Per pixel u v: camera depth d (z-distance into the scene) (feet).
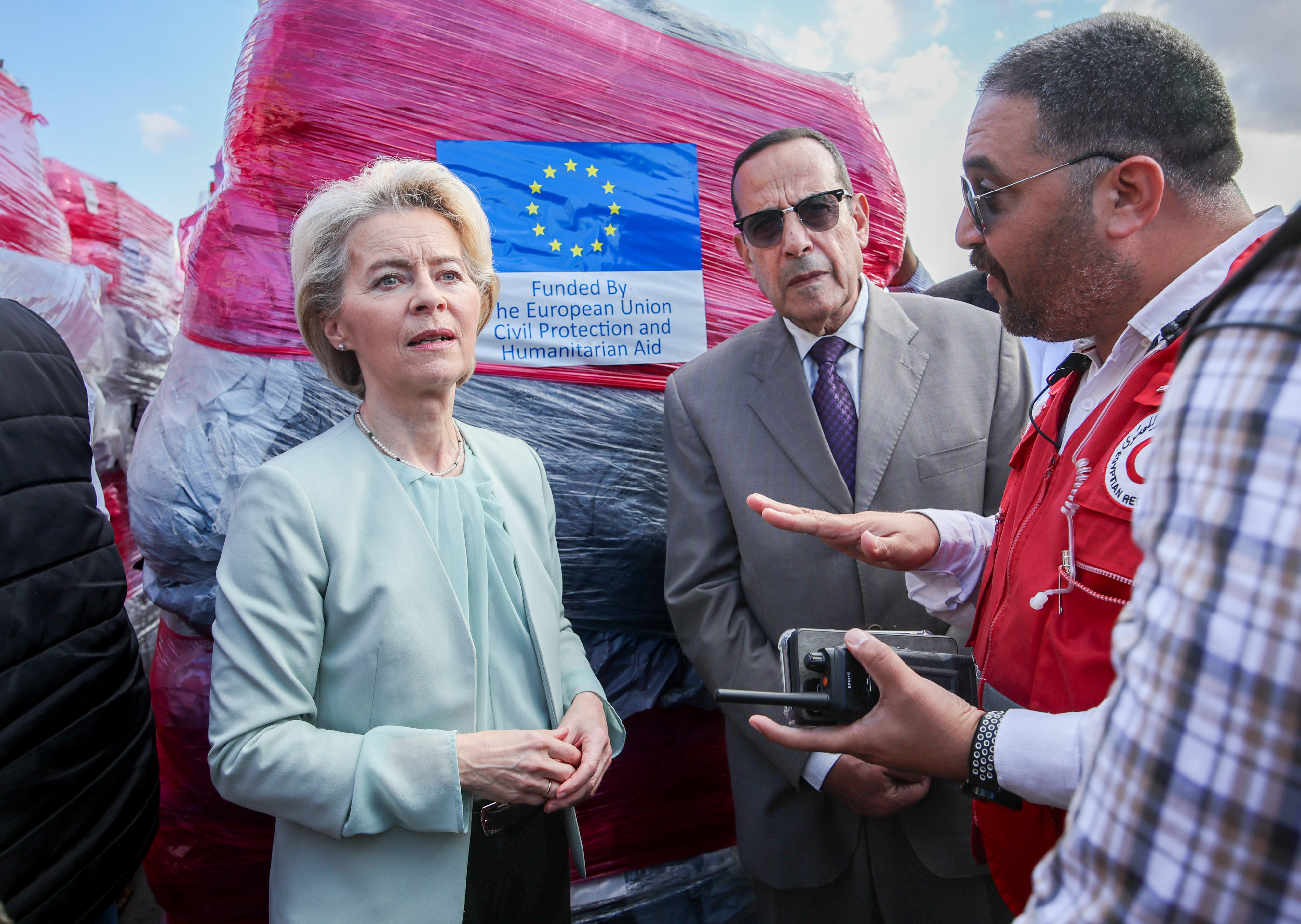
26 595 2.74
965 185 2.72
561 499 4.63
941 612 3.51
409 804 2.61
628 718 4.86
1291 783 0.93
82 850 2.89
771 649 4.03
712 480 4.36
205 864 4.35
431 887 2.73
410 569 2.91
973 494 4.10
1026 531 2.81
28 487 2.83
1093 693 2.32
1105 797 1.13
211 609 4.15
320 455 3.08
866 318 4.38
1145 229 2.42
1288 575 0.95
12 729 2.64
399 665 2.80
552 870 3.20
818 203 4.04
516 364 4.59
